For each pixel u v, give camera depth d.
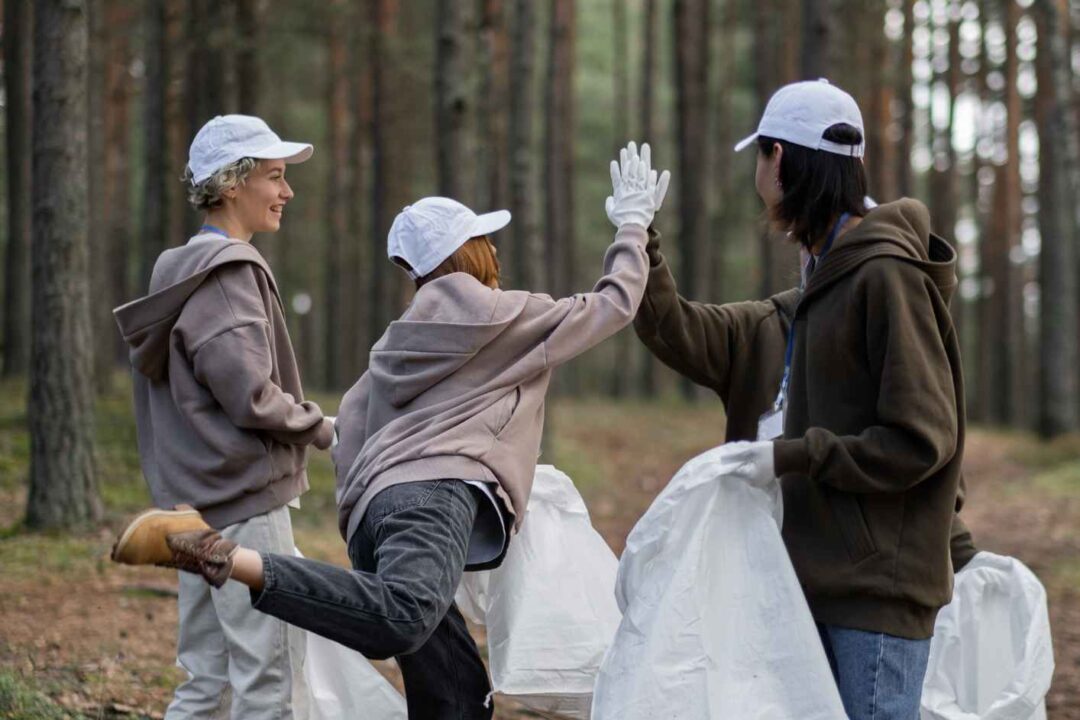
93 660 4.57
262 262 3.14
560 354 2.99
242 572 2.35
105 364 11.77
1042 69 16.84
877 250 2.57
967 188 30.98
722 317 3.15
